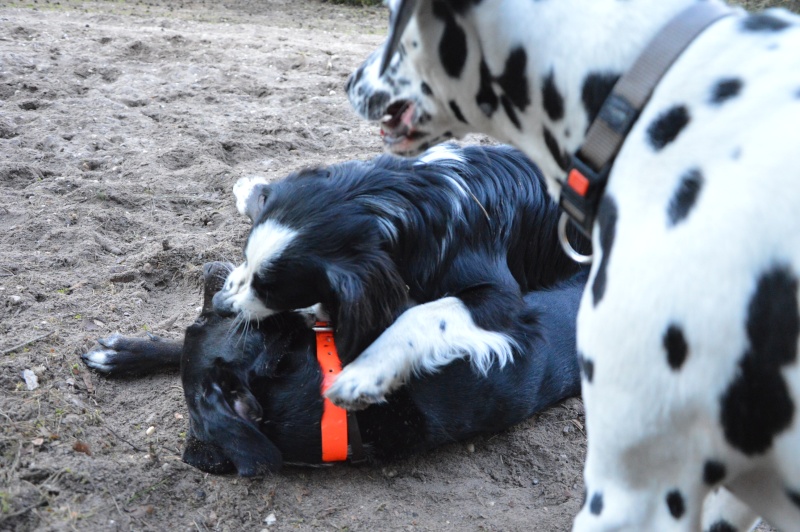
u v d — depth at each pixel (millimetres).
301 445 1656
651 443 1255
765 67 1237
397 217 1669
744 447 1232
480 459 1721
